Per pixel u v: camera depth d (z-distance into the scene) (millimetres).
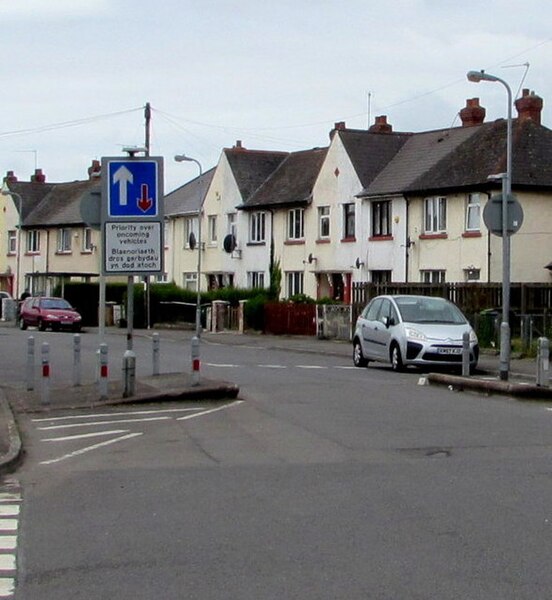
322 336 44219
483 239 41781
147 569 8094
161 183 19453
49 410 18328
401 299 27406
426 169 46125
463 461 12727
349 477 11781
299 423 16266
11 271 81688
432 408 17969
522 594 7254
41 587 7688
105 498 10953
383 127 54812
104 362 19328
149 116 48375
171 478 12008
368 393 20453
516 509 9961
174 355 33781
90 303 64688
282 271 54719
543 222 42219
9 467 12734
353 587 7461
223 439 14930
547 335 31797
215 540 8977
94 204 19719
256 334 49219
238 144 64625
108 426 16500
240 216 58281
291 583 7594
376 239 47688
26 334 50531
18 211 77312
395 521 9523
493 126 45250
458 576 7707
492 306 35312
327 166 51469
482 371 26438
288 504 10391
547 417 16750
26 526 9695
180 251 64688
